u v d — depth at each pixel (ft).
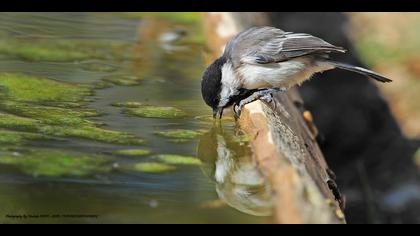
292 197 19.90
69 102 31.32
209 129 28.89
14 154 24.21
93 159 24.32
